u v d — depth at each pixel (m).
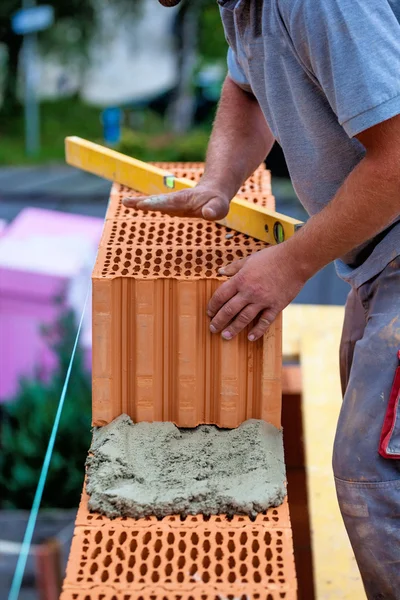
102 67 21.94
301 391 3.07
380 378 1.62
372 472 1.62
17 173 16.72
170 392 1.79
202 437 1.77
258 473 1.62
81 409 4.77
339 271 1.86
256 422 1.78
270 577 1.39
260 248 1.92
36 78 21.52
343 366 2.15
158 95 21.20
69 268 6.16
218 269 1.78
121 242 1.92
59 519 4.32
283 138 1.77
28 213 7.49
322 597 2.23
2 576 3.67
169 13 21.14
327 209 1.56
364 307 1.80
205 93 20.38
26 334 5.94
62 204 14.24
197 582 1.39
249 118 2.10
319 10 1.45
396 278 1.66
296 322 3.51
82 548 1.47
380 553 1.65
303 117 1.68
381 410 1.61
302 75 1.62
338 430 1.69
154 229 2.02
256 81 1.77
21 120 21.08
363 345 1.66
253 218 1.96
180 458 1.69
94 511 1.56
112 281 1.71
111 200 2.27
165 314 1.74
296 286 1.65
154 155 17.05
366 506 1.63
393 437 1.59
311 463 2.71
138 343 1.74
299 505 2.96
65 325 5.29
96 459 1.65
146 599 1.35
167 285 1.72
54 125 20.77
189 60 20.28
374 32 1.43
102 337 1.74
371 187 1.48
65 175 16.27
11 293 5.98
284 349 3.35
